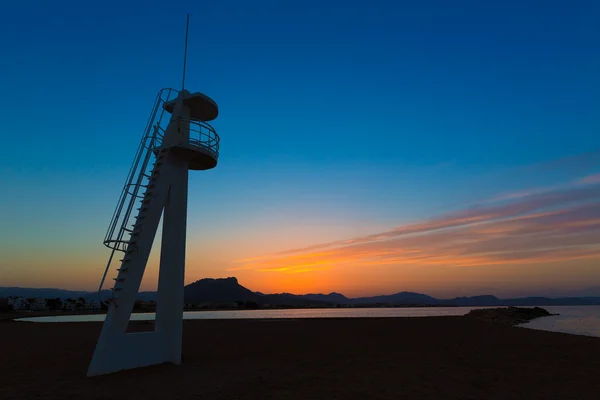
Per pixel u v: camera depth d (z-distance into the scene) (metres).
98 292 12.32
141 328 33.09
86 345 21.11
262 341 23.89
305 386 11.02
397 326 36.84
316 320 49.56
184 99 15.54
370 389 10.79
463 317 57.25
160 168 14.22
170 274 14.33
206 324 41.81
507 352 18.47
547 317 84.81
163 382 11.00
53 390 9.98
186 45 16.20
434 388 10.97
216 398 9.48
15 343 22.27
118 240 12.73
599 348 19.38
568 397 10.00
